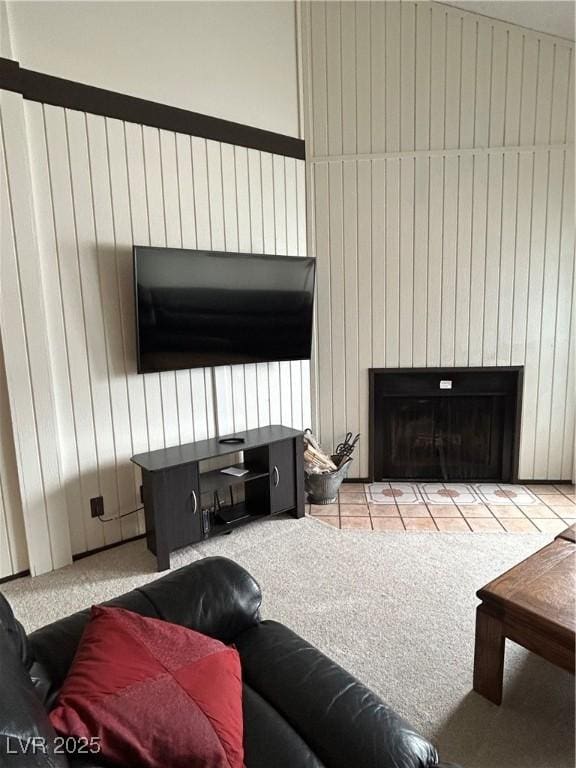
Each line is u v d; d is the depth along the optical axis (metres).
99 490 3.03
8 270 2.57
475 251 3.81
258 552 3.00
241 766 1.05
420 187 3.76
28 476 2.73
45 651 1.34
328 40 3.63
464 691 1.89
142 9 2.96
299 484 3.46
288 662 1.38
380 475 4.21
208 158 3.28
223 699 1.13
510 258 3.80
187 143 3.18
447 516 3.48
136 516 3.20
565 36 3.50
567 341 3.87
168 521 2.84
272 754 1.11
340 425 4.11
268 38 3.49
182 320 3.11
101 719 0.99
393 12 3.57
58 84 2.66
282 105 3.61
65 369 2.84
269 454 3.29
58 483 2.83
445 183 3.74
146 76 3.01
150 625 1.30
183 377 3.31
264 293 3.45
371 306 3.93
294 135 3.70
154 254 2.93
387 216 3.81
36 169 2.63
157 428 3.23
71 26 2.71
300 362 3.94
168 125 3.09
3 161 2.50
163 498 2.81
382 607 2.42
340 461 3.89
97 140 2.83
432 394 4.04
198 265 3.12
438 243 3.82
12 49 2.53
